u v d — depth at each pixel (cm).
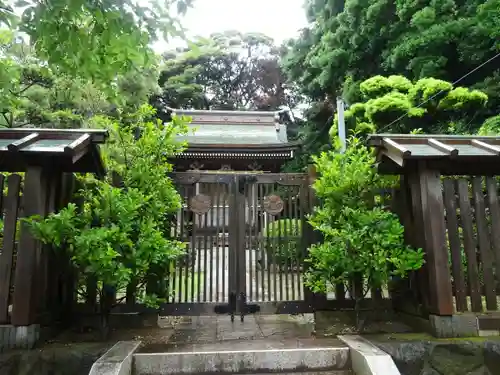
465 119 1320
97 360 336
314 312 500
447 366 381
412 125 1348
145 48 335
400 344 389
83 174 531
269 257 520
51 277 436
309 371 368
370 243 422
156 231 433
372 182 476
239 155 1579
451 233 427
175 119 505
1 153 391
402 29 1659
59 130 439
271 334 468
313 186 482
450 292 404
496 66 1501
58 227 375
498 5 1245
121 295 602
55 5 271
